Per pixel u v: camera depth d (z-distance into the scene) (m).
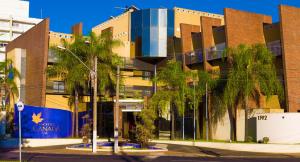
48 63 54.09
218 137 46.00
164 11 60.78
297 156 31.84
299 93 41.56
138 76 60.69
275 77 40.00
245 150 37.31
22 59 58.97
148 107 42.34
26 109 42.78
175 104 44.69
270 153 34.84
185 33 53.59
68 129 49.09
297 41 42.06
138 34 61.44
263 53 39.72
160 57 59.62
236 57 40.78
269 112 40.94
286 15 41.72
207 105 46.53
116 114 33.47
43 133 44.47
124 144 38.66
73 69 44.72
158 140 46.62
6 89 51.56
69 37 68.12
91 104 47.72
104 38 46.19
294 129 37.75
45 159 25.14
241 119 43.25
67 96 55.47
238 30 45.81
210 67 49.62
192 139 46.78
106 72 45.78
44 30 52.62
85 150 34.41
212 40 50.66
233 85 40.34
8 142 39.53
